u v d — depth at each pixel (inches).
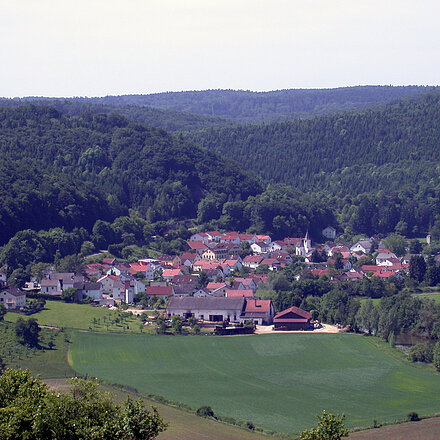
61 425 4264.3
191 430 5477.4
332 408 6328.7
